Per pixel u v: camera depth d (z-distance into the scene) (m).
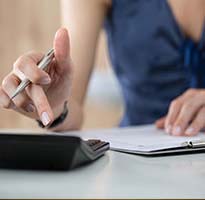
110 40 1.40
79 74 1.21
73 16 1.26
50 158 0.50
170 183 0.46
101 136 0.83
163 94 1.33
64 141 0.49
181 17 1.29
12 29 2.16
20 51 2.18
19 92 0.71
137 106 1.38
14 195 0.41
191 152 0.68
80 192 0.42
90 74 1.27
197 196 0.41
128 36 1.33
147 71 1.33
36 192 0.42
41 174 0.50
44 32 2.21
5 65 2.15
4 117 2.19
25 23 2.18
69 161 0.50
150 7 1.30
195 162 0.60
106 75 2.17
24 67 0.70
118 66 1.39
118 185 0.45
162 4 1.29
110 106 2.20
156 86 1.33
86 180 0.47
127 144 0.71
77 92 1.20
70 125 0.98
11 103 0.74
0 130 1.03
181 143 0.69
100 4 1.29
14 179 0.47
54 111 0.86
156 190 0.43
